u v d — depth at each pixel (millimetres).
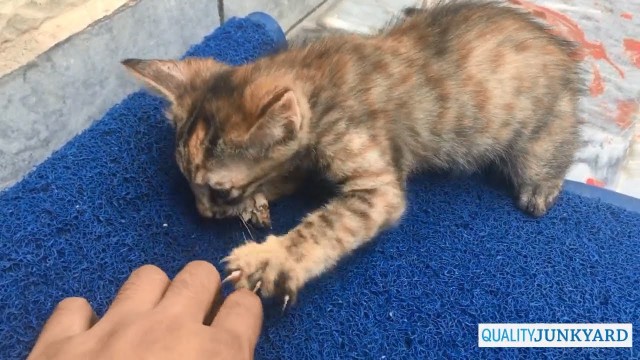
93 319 160
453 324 210
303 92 211
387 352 202
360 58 231
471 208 251
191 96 211
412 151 241
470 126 244
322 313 210
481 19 254
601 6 405
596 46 378
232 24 313
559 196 260
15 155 251
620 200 262
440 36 245
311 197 240
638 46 379
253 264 194
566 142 259
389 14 401
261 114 189
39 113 254
